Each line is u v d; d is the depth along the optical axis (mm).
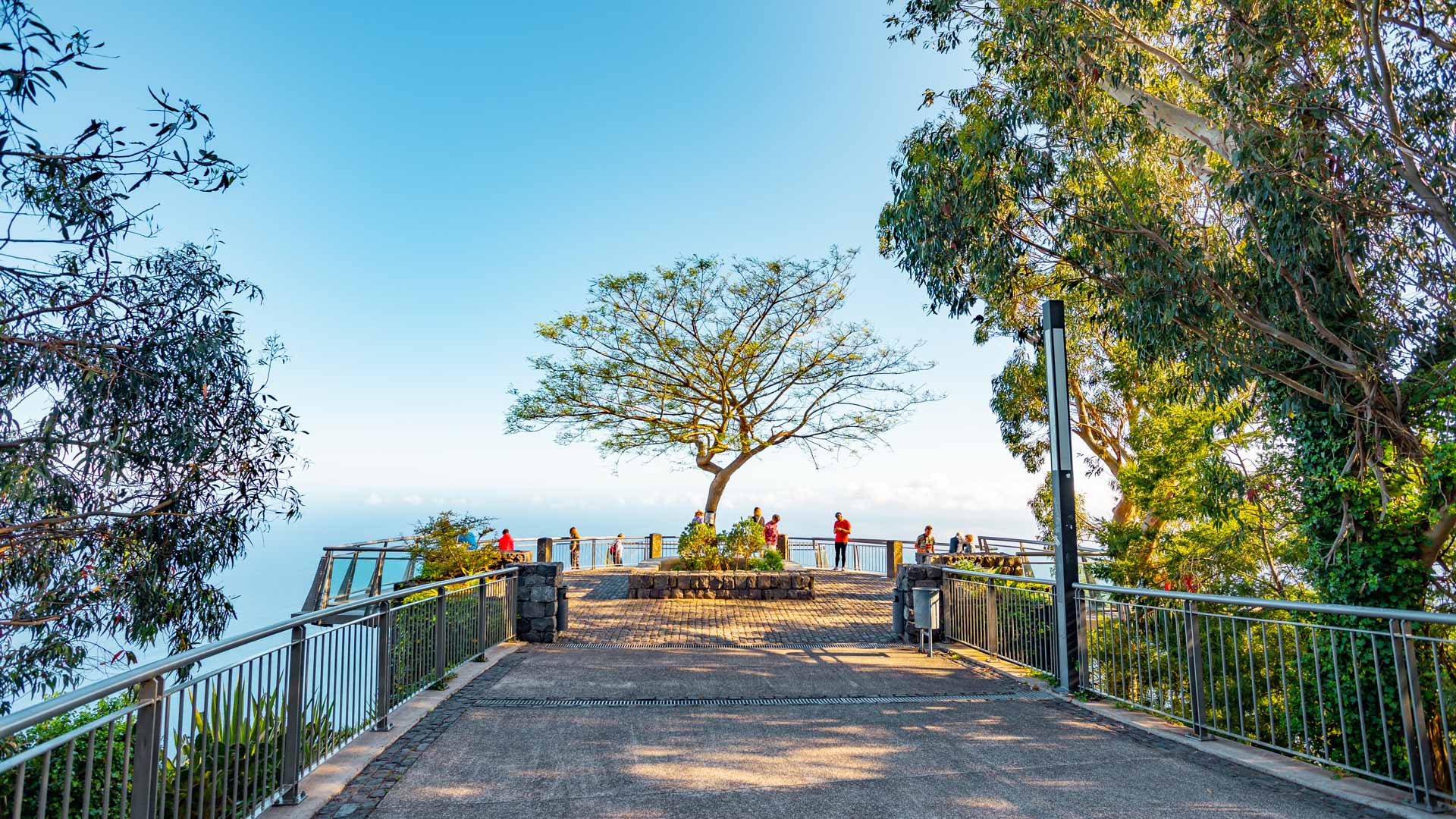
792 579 19344
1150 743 5984
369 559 14867
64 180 5641
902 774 5164
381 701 6148
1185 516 12945
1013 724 6621
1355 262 7797
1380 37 7395
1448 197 7469
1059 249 9938
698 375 26984
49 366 6555
